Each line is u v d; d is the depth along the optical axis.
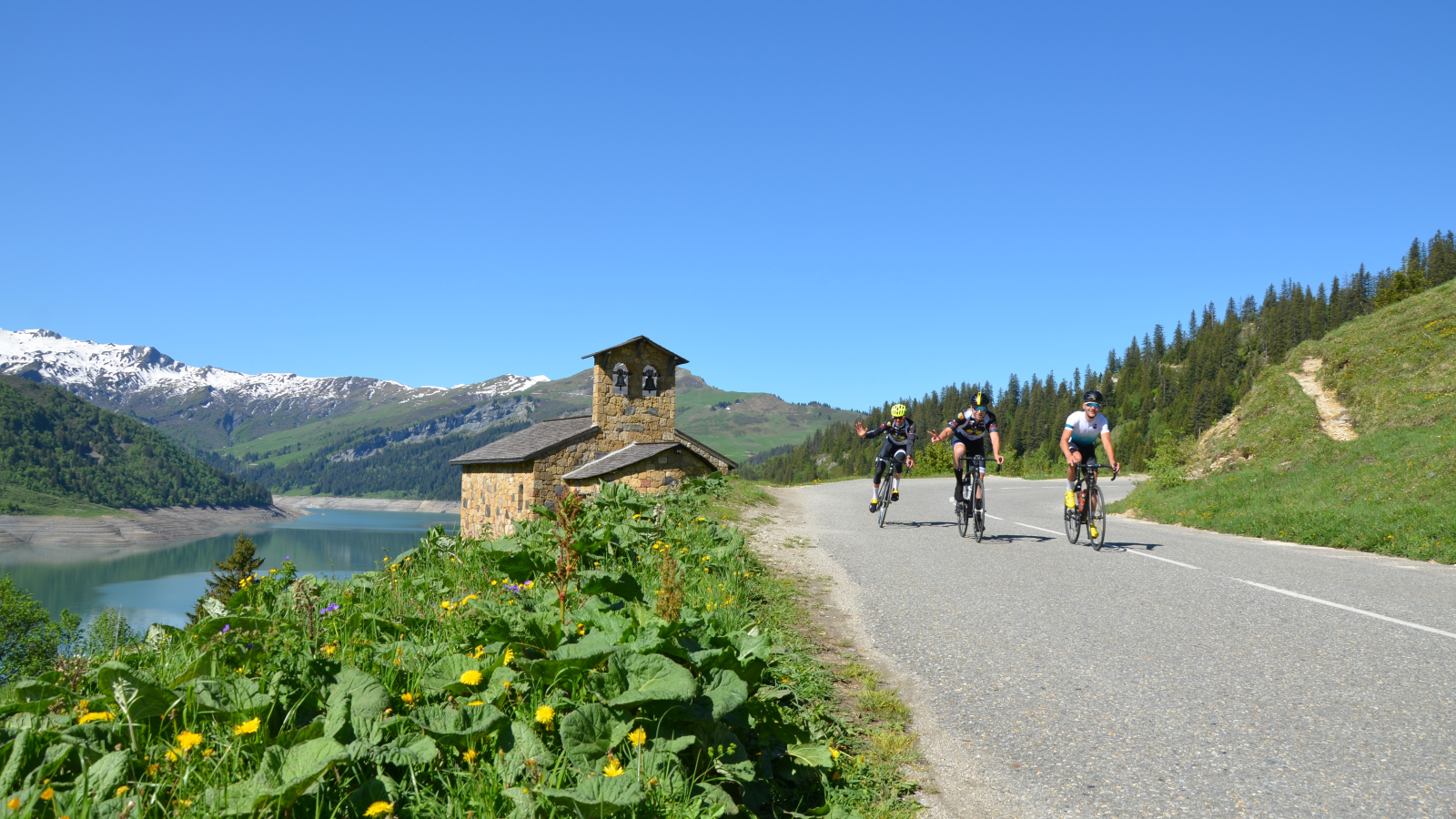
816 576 8.21
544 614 3.79
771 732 3.33
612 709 2.86
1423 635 5.52
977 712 4.25
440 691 3.22
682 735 2.89
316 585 5.05
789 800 3.17
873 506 13.15
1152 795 3.22
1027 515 17.02
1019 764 3.58
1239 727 3.90
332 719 2.70
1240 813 3.05
